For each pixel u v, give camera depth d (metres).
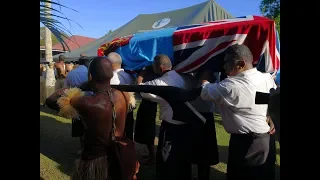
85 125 2.05
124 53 3.69
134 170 2.08
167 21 9.33
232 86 2.22
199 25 3.24
